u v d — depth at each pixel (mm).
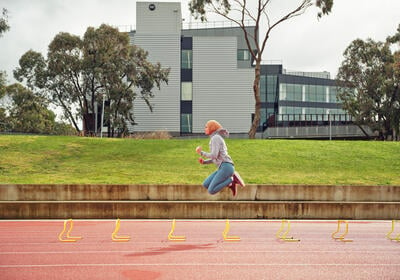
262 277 6754
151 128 64438
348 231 12406
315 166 22703
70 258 8094
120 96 55750
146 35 65438
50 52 54531
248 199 17219
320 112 84312
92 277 6672
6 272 7016
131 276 6738
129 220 14445
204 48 66000
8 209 14453
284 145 27656
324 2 38844
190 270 7160
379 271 7238
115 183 18234
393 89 53969
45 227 12594
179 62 65312
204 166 21984
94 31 54250
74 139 28078
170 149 25828
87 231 11797
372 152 26156
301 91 82312
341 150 26516
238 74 65500
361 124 55406
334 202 15648
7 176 19094
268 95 80875
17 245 9500
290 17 40875
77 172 20234
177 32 66000
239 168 21812
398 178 20609
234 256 8352
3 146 24750
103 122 56531
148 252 8688
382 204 15672
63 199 16438
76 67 54219
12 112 55531
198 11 41500
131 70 56312
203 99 65250
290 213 15430
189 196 17016
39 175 19469
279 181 19266
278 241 10281
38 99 55219
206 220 14664
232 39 65750
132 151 25172
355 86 56875
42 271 7078
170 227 12766
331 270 7277
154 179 19062
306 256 8453
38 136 28547
